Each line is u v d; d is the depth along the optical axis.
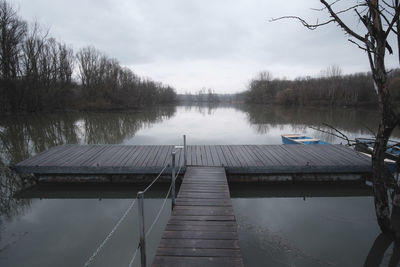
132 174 6.44
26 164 6.29
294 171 6.22
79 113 26.72
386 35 2.92
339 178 6.43
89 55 33.34
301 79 56.50
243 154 7.35
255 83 64.06
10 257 3.52
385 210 3.59
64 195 6.14
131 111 33.72
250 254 3.51
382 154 3.44
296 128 18.22
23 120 17.94
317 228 4.27
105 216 4.86
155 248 3.74
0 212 5.07
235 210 5.07
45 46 24.94
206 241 3.01
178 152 7.54
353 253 3.55
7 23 18.50
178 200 4.32
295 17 2.99
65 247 3.78
